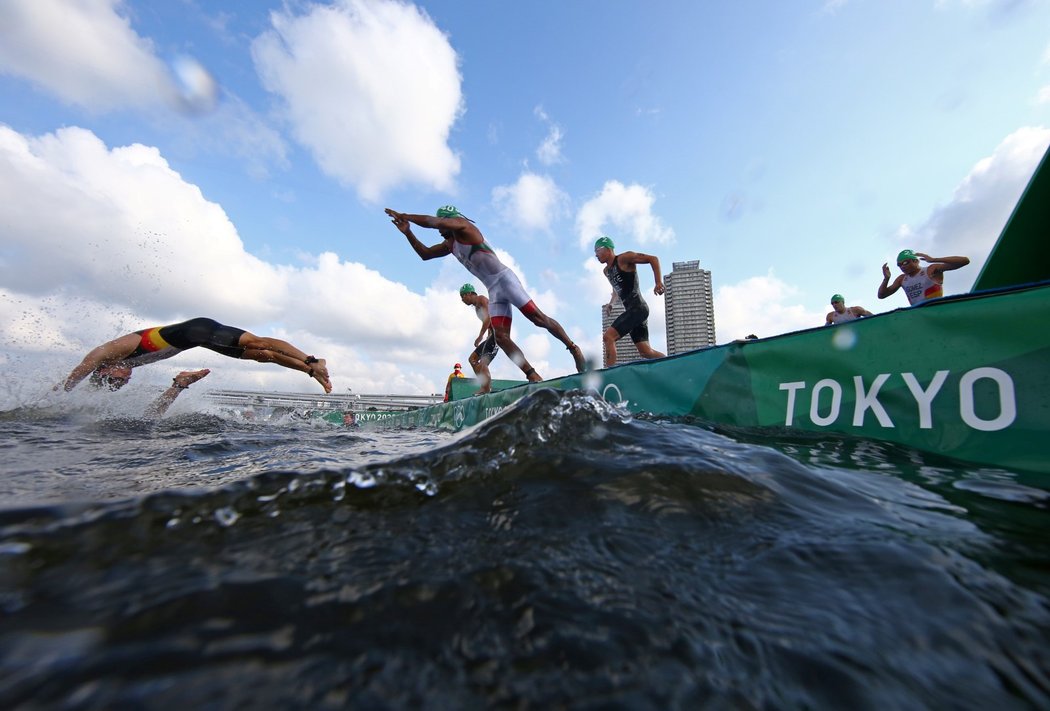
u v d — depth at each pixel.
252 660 0.44
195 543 0.66
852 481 1.06
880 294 6.86
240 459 1.59
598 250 5.85
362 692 0.42
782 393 1.96
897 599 0.57
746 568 0.65
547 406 1.33
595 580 0.62
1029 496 0.95
